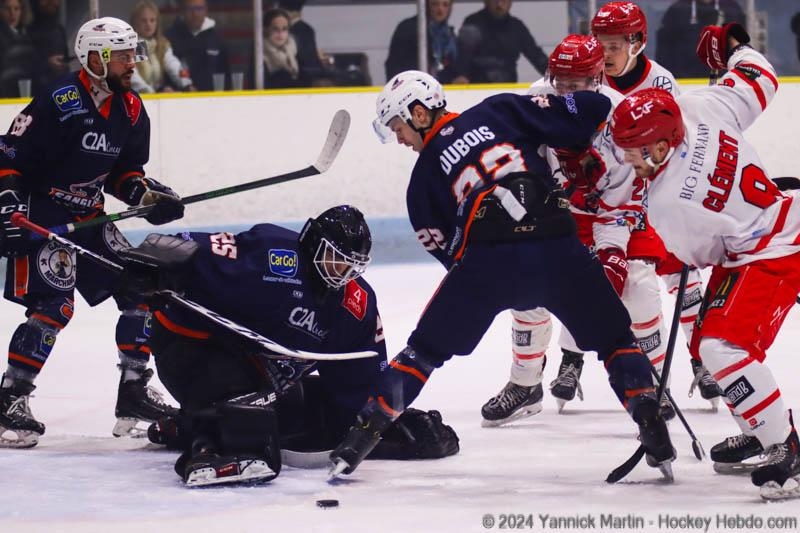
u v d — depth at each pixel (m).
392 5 27.84
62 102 11.77
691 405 13.27
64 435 12.20
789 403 12.72
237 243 10.03
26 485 9.84
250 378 10.03
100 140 12.05
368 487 9.70
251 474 9.66
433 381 14.66
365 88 26.34
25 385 11.61
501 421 12.38
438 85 9.87
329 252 9.77
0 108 25.14
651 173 9.41
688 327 13.02
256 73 26.73
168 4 26.44
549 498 9.23
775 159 26.88
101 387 14.52
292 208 26.27
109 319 19.50
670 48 27.08
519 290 9.36
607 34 12.58
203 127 25.86
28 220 11.88
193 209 25.92
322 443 10.73
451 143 9.59
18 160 11.85
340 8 27.88
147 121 12.73
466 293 9.40
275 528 8.43
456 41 27.22
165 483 9.88
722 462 10.11
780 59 28.27
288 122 26.16
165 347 10.24
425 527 8.42
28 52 25.95
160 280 9.73
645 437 9.55
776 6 28.06
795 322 18.05
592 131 9.87
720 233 9.43
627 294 12.07
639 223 11.66
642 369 9.62
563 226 9.30
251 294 9.84
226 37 26.80
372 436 9.70
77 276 12.48
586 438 11.70
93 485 9.82
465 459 10.85
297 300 9.93
